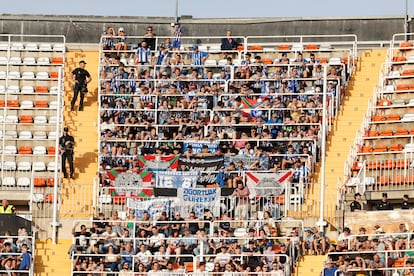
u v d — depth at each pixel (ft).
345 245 190.70
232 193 203.41
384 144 218.79
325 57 237.45
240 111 223.71
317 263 191.31
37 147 222.07
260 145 216.95
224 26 252.01
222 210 203.21
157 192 205.77
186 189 203.82
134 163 213.05
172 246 192.24
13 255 189.47
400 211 195.11
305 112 222.89
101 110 224.33
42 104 229.45
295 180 210.18
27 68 235.40
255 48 239.71
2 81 232.53
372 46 245.04
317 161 216.33
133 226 195.62
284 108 223.10
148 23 252.62
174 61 234.79
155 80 230.07
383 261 186.09
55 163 203.41
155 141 218.59
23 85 232.53
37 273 193.67
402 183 207.72
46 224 202.39
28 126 226.38
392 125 221.05
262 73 230.07
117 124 221.25
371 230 195.42
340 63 232.73
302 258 192.13
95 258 191.62
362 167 209.67
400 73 230.89
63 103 228.43
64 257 197.16
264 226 194.70
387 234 190.19
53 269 194.49
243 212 202.28
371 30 249.14
